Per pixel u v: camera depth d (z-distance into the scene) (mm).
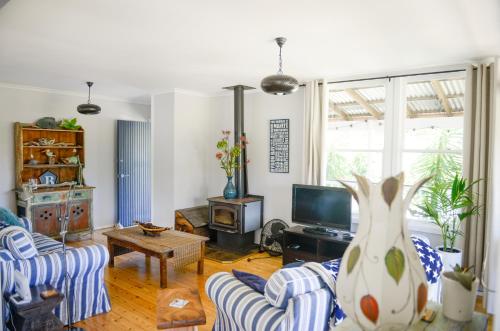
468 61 3598
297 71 4184
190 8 2336
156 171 5855
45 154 5574
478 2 2176
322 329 1882
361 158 4746
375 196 1092
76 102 5945
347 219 3922
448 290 1523
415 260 1074
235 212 4902
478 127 3461
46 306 2373
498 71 3229
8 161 5223
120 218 6477
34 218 5031
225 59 3660
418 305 1040
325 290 1883
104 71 4273
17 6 2328
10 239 2559
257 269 4285
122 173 6484
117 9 2369
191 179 5805
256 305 1926
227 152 5254
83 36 2938
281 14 2420
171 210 5621
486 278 3223
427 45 3100
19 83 5105
